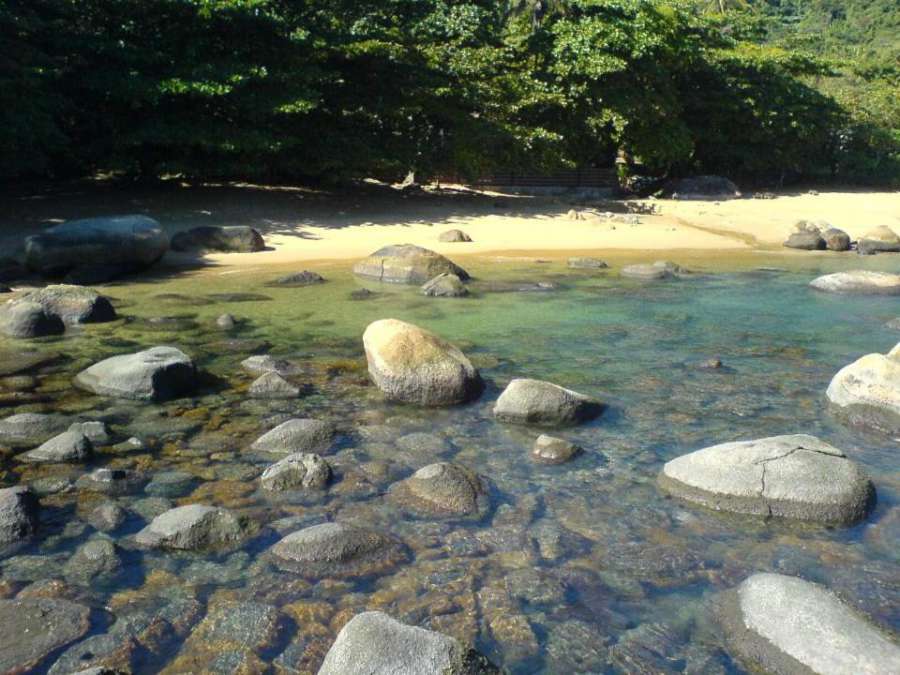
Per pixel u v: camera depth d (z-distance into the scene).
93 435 7.20
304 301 12.98
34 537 5.52
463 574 5.17
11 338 10.40
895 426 7.68
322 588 4.98
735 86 34.22
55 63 18.91
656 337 11.23
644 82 29.64
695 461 6.43
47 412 7.79
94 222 14.69
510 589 5.03
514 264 17.25
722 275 16.73
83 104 20.52
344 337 10.83
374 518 5.87
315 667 4.29
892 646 4.18
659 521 5.91
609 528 5.81
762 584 4.74
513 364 9.77
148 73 20.00
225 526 5.55
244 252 17.41
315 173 23.38
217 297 13.14
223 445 7.15
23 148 18.66
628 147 31.70
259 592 4.93
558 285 14.92
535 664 4.36
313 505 6.05
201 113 21.02
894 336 11.51
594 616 4.78
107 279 14.33
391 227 20.95
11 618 4.58
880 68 51.41
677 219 25.53
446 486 6.19
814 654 4.22
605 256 18.86
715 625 4.69
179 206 20.95
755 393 8.87
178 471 6.59
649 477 6.65
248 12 20.28
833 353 10.58
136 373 8.30
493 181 29.23
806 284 15.76
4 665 4.23
